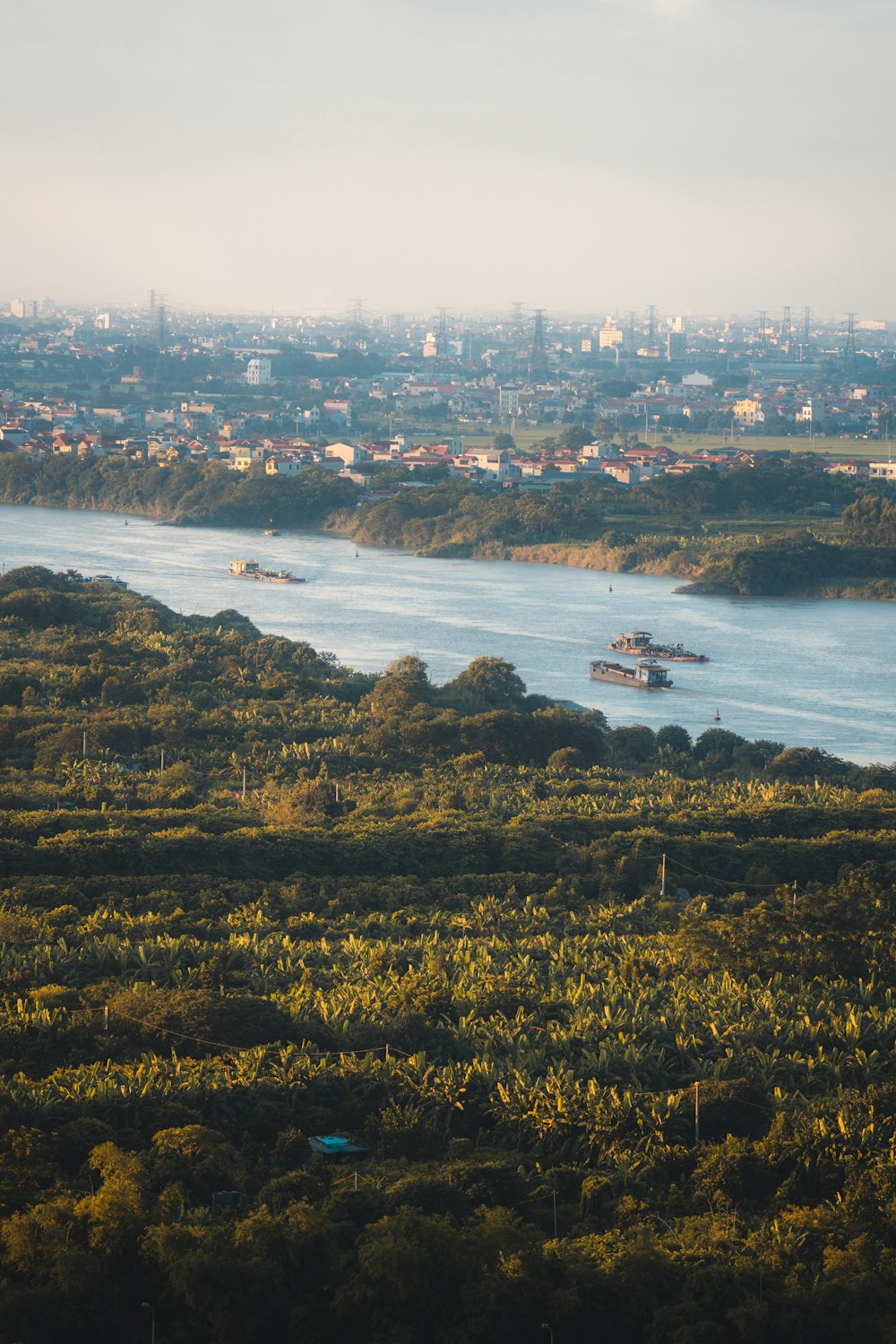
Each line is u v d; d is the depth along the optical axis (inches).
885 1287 6097.4
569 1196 6889.8
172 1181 6589.6
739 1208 6855.3
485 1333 5812.0
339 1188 6579.7
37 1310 5846.5
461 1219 6496.1
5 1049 7741.1
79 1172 6668.3
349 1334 5949.8
